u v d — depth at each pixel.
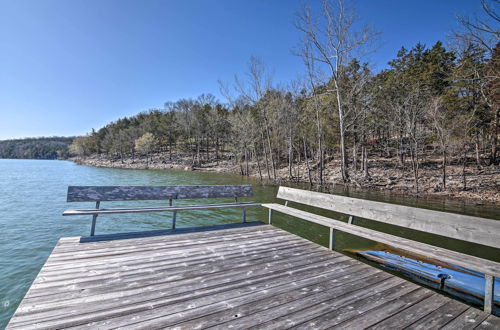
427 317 2.25
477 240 2.76
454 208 10.02
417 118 16.98
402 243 3.23
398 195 13.34
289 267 3.31
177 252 3.73
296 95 22.56
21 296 3.75
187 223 7.75
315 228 7.00
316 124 21.59
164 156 57.97
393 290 2.74
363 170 21.67
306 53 18.36
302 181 20.84
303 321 2.15
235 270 3.17
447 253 2.87
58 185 18.58
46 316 2.12
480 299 3.17
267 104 24.00
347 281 2.94
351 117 19.75
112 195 4.84
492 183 13.75
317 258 3.64
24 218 8.45
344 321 2.17
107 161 66.88
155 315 2.19
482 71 13.48
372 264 4.32
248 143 27.95
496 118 16.84
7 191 15.16
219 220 8.10
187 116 50.25
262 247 4.06
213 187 5.78
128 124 76.69
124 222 7.89
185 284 2.77
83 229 7.17
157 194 5.23
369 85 20.45
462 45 13.39
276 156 33.25
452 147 14.98
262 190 15.55
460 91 16.19
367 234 3.61
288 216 8.60
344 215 8.81
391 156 25.78
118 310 2.25
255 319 2.16
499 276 2.23
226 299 2.48
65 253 3.54
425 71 20.06
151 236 4.44
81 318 2.11
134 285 2.71
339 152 29.97
